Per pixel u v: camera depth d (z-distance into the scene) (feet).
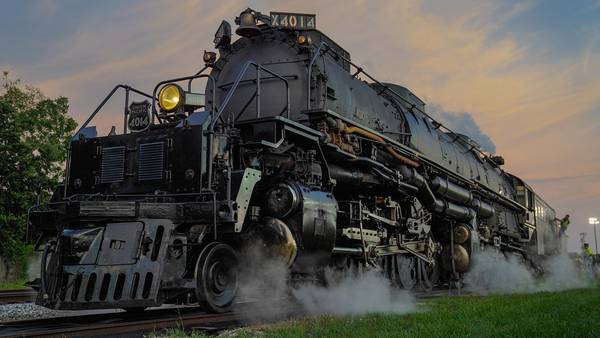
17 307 28.48
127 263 20.52
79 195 24.29
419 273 41.34
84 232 20.59
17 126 77.41
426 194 41.29
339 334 16.74
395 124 40.01
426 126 46.21
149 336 16.87
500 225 63.36
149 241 20.95
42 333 17.53
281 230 24.70
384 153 35.01
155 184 23.90
